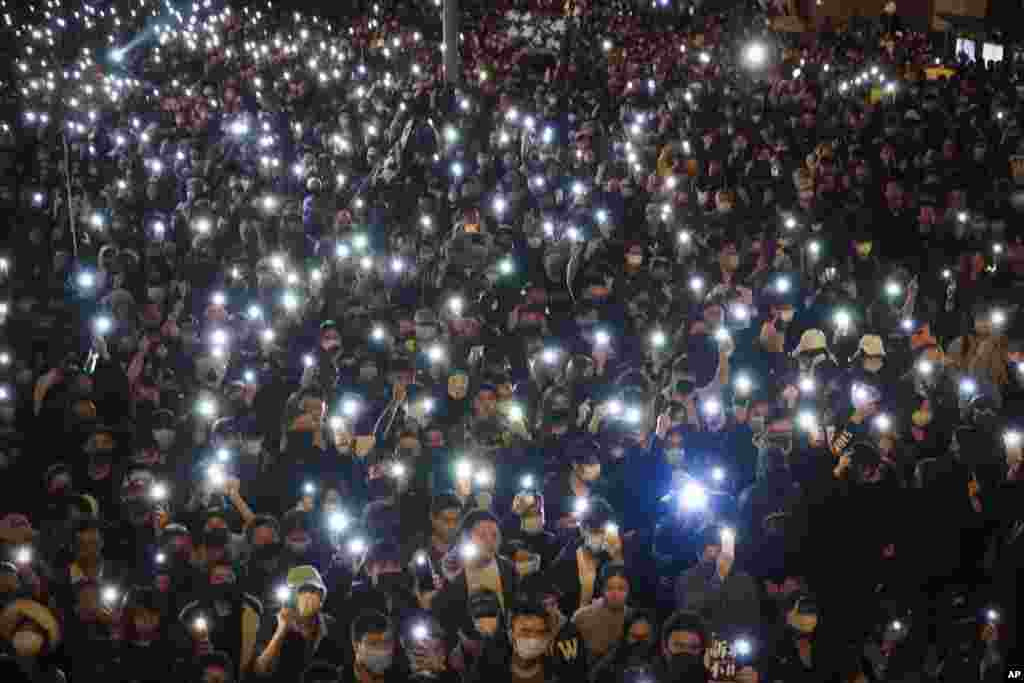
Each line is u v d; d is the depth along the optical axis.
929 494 8.52
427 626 6.53
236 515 8.14
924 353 10.41
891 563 8.30
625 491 8.80
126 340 10.52
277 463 8.76
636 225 15.14
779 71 28.44
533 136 19.00
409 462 8.42
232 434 8.87
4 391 9.31
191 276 12.56
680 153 17.80
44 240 13.85
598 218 14.22
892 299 12.48
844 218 14.63
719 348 10.34
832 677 7.34
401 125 18.91
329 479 8.02
